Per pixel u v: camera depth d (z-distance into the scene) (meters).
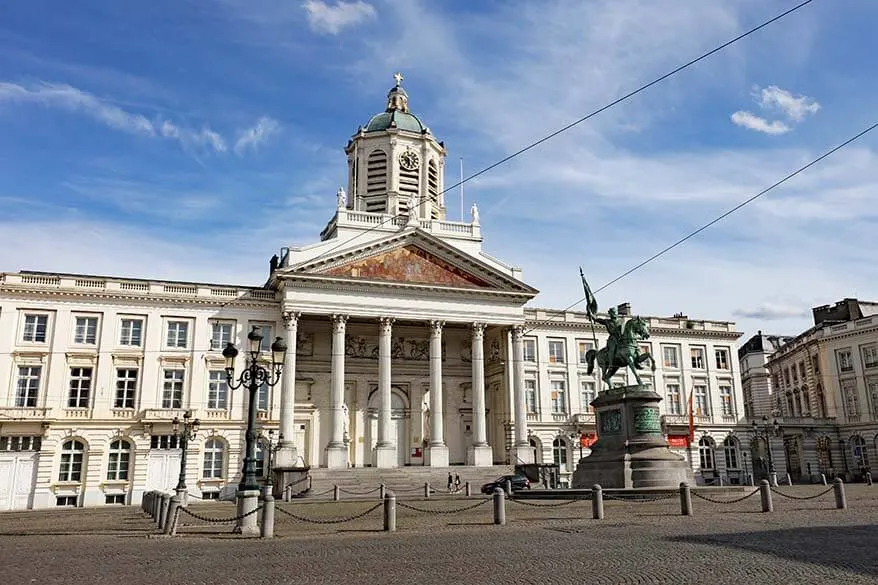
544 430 62.06
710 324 70.38
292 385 51.88
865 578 11.49
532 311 64.81
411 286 55.62
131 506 47.09
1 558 16.34
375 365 60.25
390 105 70.56
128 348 52.16
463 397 62.38
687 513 23.92
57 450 49.06
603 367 35.72
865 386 69.44
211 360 53.62
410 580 12.28
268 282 57.91
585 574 12.58
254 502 21.94
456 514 28.09
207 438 52.03
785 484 62.75
